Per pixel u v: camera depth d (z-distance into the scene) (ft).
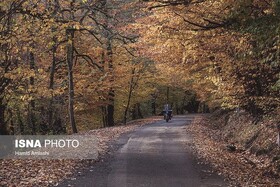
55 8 47.93
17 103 56.13
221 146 66.49
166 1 33.71
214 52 48.47
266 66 42.96
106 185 33.68
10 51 43.65
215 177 38.17
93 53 94.68
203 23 39.47
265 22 27.20
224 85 54.60
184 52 52.54
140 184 34.35
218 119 121.39
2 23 42.34
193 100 223.71
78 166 42.45
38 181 33.99
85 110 118.73
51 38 45.47
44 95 61.16
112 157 50.19
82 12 74.43
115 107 132.87
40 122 79.41
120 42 98.17
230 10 30.68
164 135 80.89
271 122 61.00
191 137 77.61
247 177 39.32
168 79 122.21
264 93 50.80
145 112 210.59
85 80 95.25
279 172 41.60
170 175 38.68
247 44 39.37
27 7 41.65
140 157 50.47
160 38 47.50
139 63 109.91
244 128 73.15
